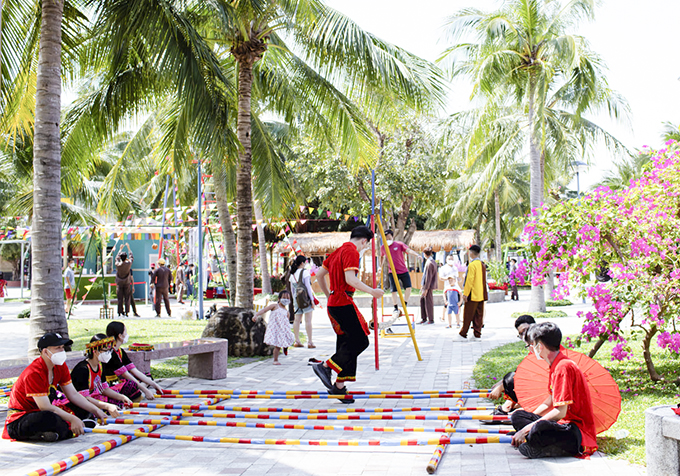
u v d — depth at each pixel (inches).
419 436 192.5
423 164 964.0
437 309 781.3
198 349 306.3
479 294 445.1
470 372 317.7
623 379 263.7
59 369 204.7
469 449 179.0
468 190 1286.9
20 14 338.3
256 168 540.7
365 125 509.7
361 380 304.8
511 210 1541.6
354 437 194.9
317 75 491.2
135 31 327.6
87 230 720.3
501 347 393.1
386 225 1028.5
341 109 494.0
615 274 235.6
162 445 192.2
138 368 282.2
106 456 181.5
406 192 960.9
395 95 428.1
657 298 227.1
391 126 484.4
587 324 241.0
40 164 278.2
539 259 257.1
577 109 676.7
